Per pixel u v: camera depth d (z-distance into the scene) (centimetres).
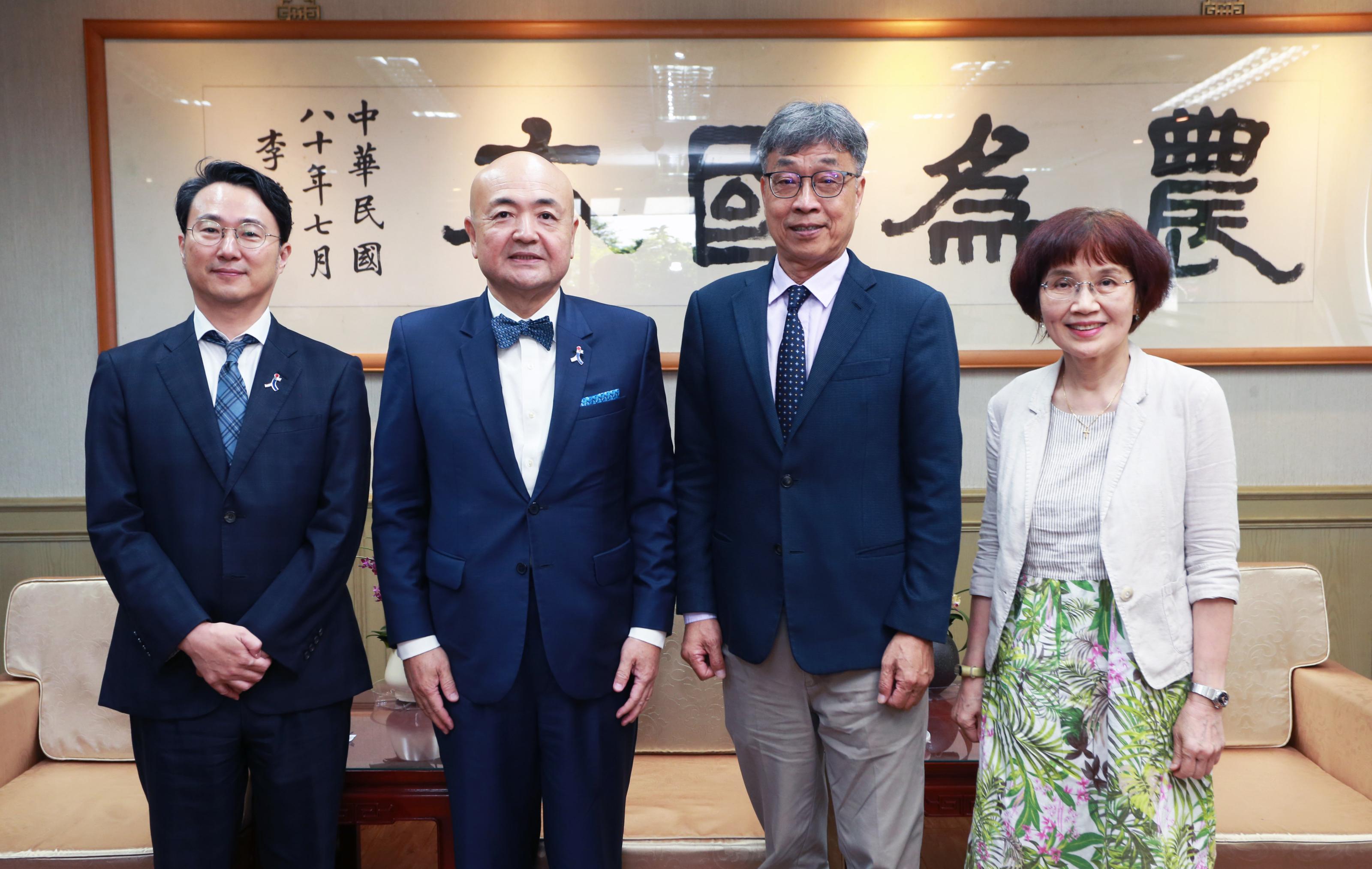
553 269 149
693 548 160
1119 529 135
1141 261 137
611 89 256
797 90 256
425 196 258
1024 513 143
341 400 158
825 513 149
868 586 148
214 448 150
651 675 154
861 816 153
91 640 212
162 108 255
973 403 267
